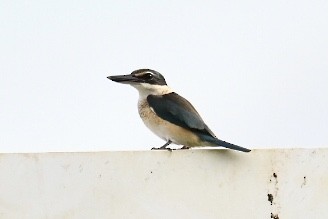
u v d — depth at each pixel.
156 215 8.34
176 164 8.46
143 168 8.39
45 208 8.20
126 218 8.27
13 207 8.19
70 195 8.24
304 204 8.52
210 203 8.44
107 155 8.37
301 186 8.56
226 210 8.45
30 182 8.24
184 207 8.38
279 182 8.56
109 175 8.32
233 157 8.55
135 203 8.31
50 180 8.25
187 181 8.44
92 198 8.27
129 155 8.41
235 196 8.47
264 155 8.62
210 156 8.55
